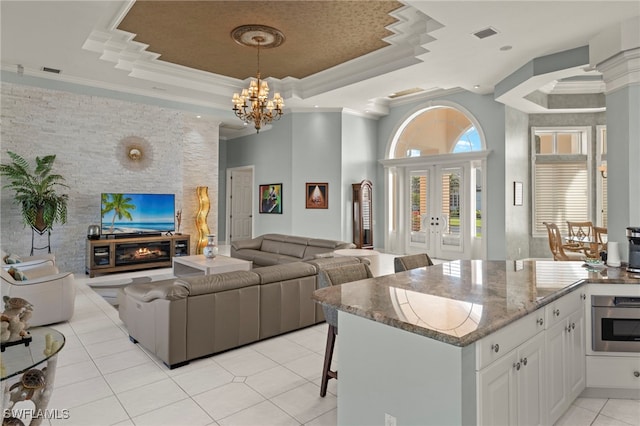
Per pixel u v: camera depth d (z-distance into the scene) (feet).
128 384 8.59
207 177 27.17
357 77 20.90
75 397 8.02
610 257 9.55
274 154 29.30
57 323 12.79
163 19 15.83
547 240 24.70
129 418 7.24
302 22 16.03
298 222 27.81
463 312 5.53
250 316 10.71
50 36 15.49
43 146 19.83
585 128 24.36
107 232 20.77
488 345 5.02
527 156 24.79
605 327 7.91
